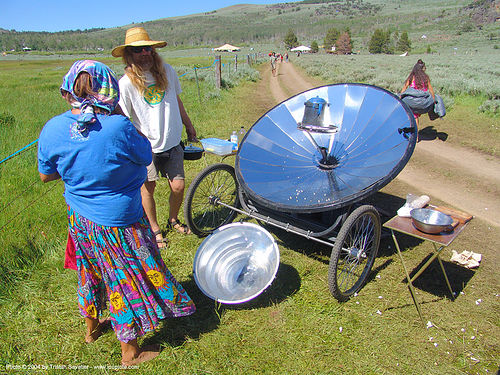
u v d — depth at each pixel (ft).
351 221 9.20
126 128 6.68
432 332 9.01
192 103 37.09
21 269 11.17
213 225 14.01
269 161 12.40
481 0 527.81
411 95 24.73
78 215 7.11
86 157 6.46
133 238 7.36
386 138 10.98
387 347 8.57
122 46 10.29
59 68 126.52
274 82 66.64
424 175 19.67
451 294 10.23
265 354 8.45
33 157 20.31
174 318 9.49
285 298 10.17
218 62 46.85
